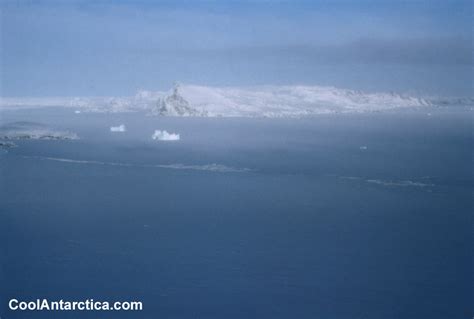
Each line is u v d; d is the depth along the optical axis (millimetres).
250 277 12078
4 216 16125
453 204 17328
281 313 10695
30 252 13531
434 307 10977
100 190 19078
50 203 17453
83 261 13000
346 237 14477
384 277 12031
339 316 10602
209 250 13578
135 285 11758
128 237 14453
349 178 20812
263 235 14578
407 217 16062
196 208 17062
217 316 10539
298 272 12344
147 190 19016
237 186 19703
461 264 12656
